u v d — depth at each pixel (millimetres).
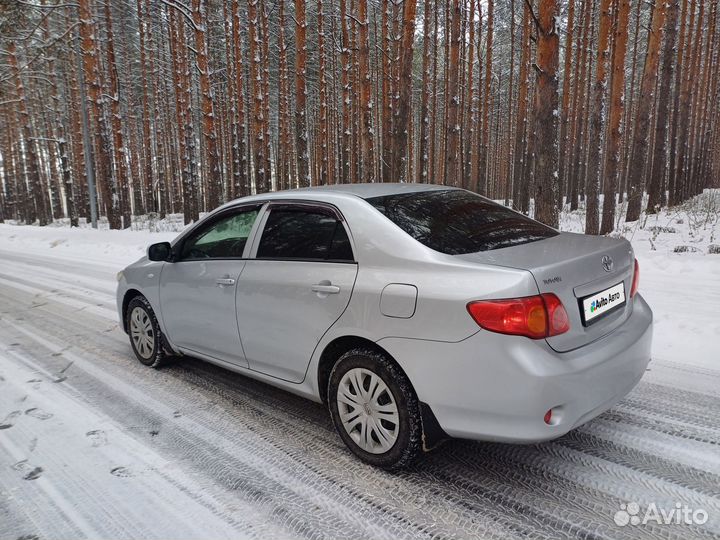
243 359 3516
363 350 2723
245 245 3465
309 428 3281
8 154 36844
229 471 2785
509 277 2271
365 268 2723
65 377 4305
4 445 3133
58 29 26156
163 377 4258
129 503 2516
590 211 13461
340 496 2523
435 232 2760
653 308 5547
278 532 2264
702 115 23328
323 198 3109
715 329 4652
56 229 20094
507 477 2637
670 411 3258
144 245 13844
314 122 33125
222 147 35031
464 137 31594
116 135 24844
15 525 2379
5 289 8938
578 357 2367
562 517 2289
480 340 2273
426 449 2604
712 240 10312
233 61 26797
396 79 20750
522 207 22266
